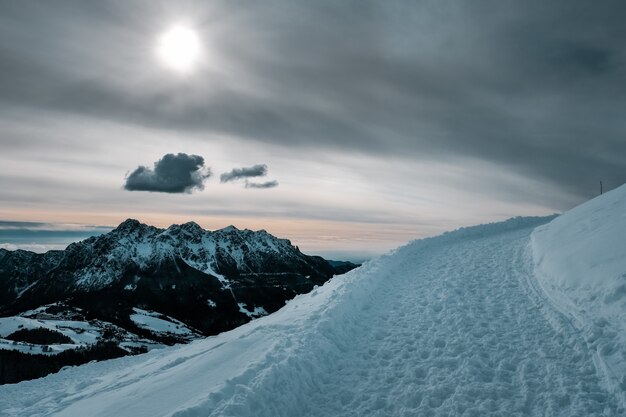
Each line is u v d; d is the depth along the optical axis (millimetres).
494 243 27922
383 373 11781
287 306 23562
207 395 10109
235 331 20828
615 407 8797
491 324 13961
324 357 12812
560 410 8969
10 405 19344
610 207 20203
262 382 10445
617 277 13062
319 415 10148
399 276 22562
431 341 13391
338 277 26578
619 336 11023
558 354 11297
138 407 11359
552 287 15961
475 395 9977
